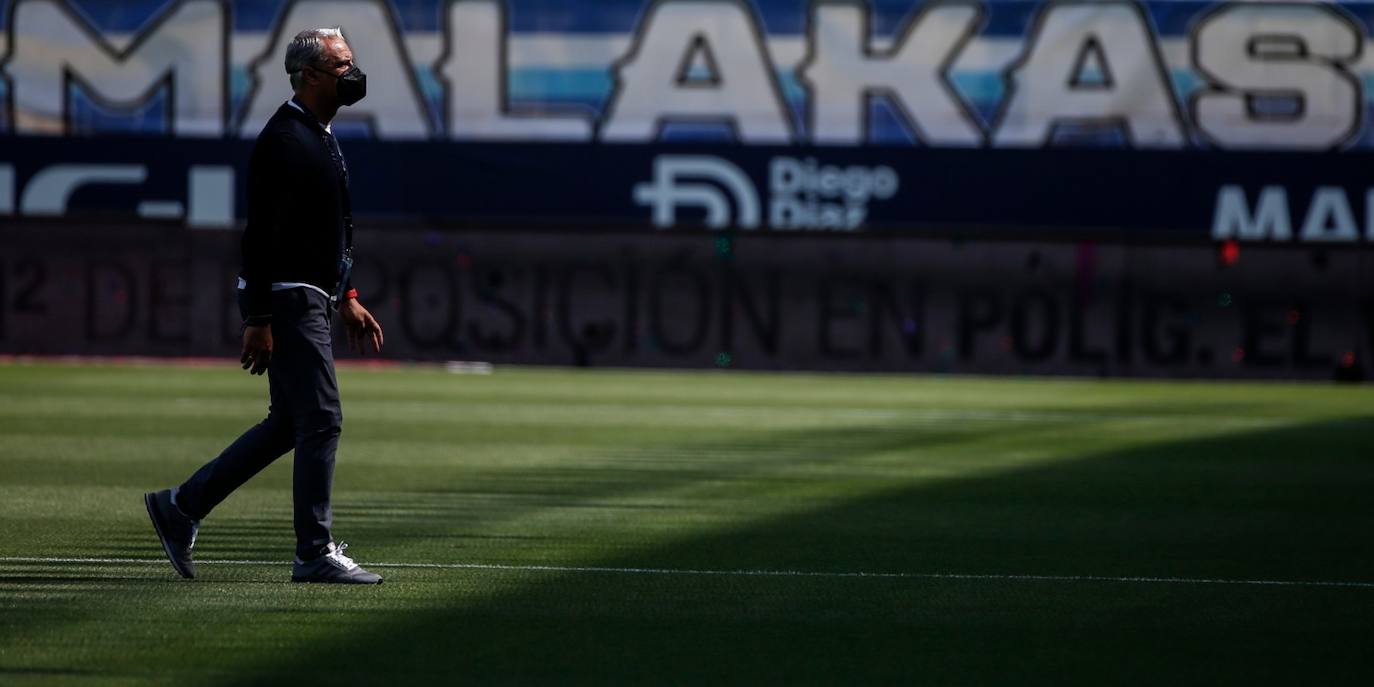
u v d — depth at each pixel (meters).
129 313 67.81
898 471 33.28
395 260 67.75
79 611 18.12
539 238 67.69
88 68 69.44
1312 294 66.19
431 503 27.89
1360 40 67.19
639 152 67.38
